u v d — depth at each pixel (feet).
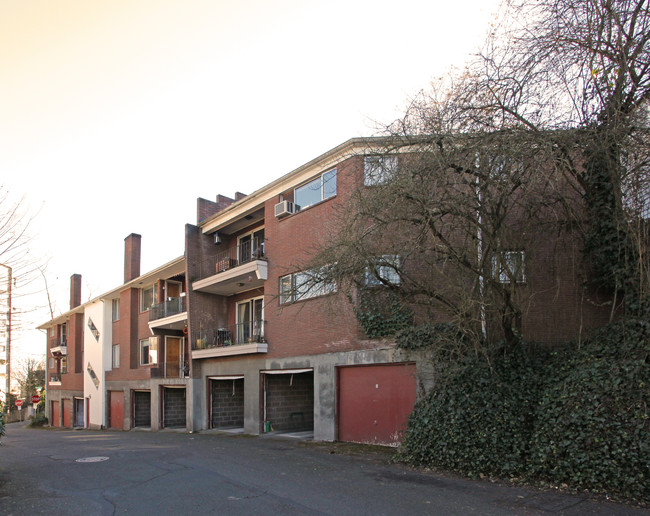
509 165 26.58
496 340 35.40
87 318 114.42
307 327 51.90
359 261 30.01
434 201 27.50
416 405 35.50
